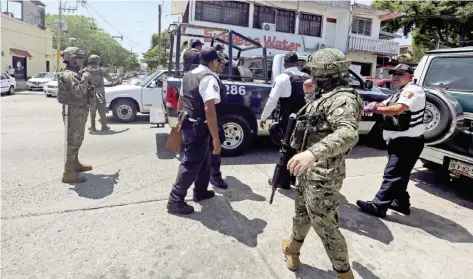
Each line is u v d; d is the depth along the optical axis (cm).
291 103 346
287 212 326
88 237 265
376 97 565
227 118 491
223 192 370
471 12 1791
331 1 1811
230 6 1691
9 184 369
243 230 287
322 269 239
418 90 298
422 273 241
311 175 194
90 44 4153
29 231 270
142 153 525
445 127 354
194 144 298
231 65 486
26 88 2186
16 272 220
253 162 493
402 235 294
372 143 633
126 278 219
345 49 1969
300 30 1886
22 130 683
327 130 182
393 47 2092
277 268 238
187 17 1769
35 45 2917
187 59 429
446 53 422
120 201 334
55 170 423
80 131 374
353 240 281
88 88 374
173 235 274
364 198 374
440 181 447
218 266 236
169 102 454
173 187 310
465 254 269
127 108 854
